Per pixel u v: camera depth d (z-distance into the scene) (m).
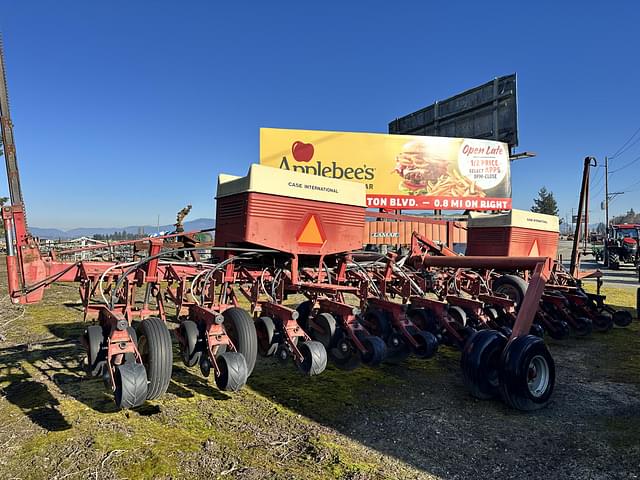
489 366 4.46
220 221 5.70
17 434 3.67
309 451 3.42
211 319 4.30
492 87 17.55
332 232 5.84
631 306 10.63
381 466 3.20
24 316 8.93
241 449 3.44
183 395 4.60
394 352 5.58
